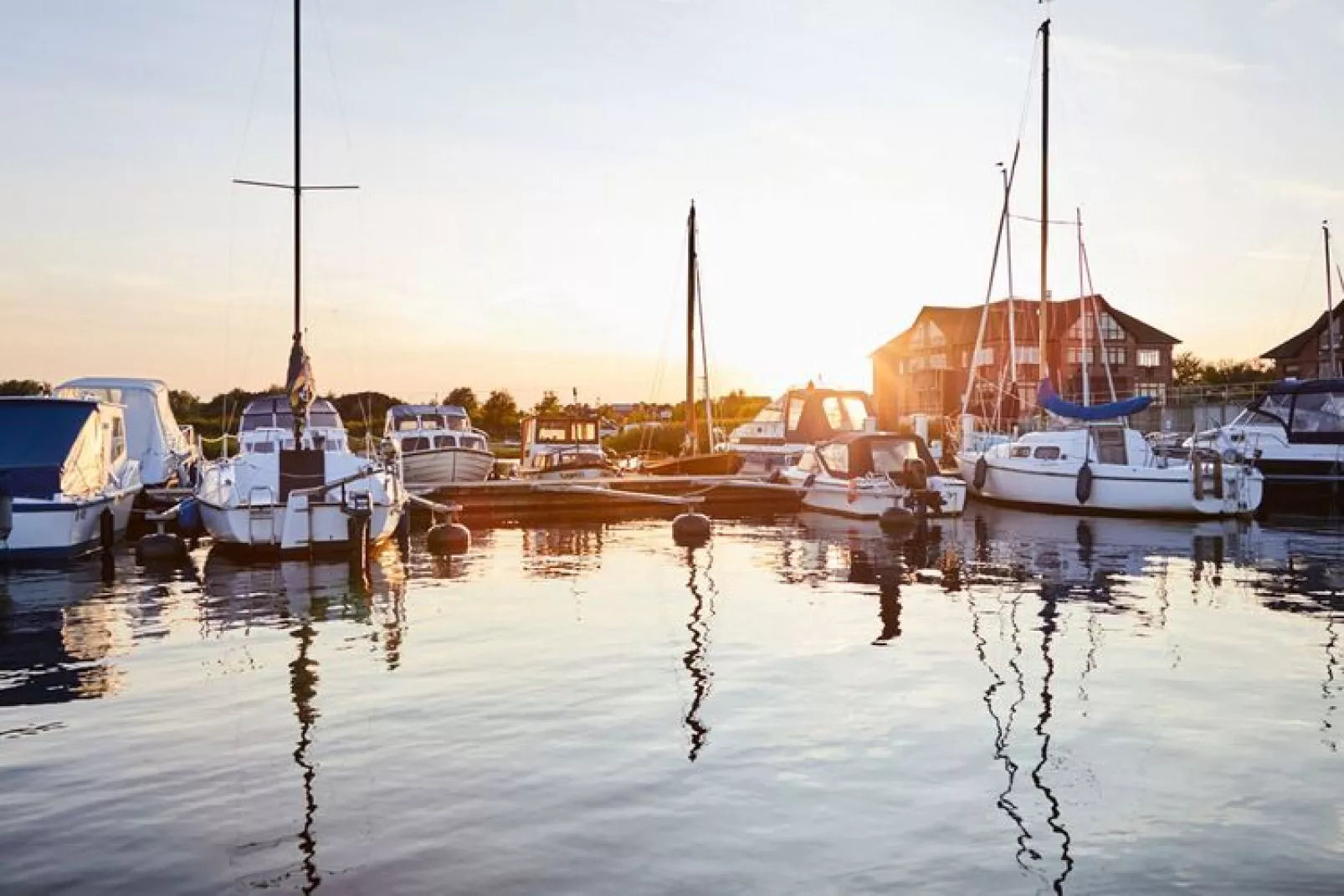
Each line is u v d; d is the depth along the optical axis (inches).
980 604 578.6
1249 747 323.3
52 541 753.6
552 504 1168.8
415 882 231.6
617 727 346.6
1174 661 438.0
